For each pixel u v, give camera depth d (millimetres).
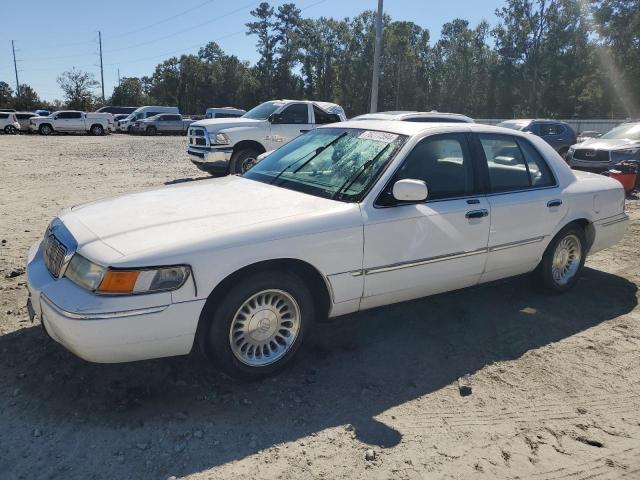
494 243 4438
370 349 4125
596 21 60531
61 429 3035
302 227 3473
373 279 3814
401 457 2914
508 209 4473
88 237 3287
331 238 3561
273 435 3059
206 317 3346
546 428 3230
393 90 86688
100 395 3361
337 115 13945
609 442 3121
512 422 3275
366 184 3879
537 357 4094
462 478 2777
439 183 4176
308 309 3648
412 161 4035
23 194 10625
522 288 5477
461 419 3287
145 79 118250
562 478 2811
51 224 3854
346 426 3160
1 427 3037
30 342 3975
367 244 3721
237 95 96375
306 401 3404
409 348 4164
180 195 4062
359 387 3588
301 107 13344
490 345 4262
